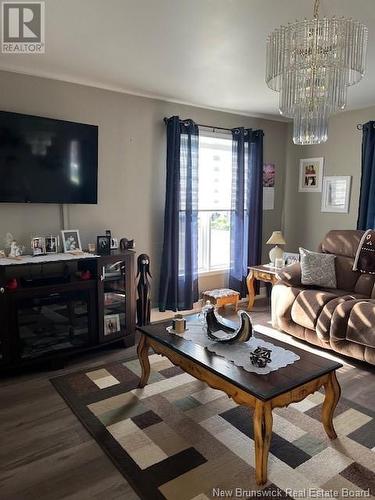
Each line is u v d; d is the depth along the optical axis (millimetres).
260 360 1990
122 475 1818
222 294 4324
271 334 3736
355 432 2168
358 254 3719
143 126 3887
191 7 2062
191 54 2760
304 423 2242
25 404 2428
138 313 3754
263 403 1704
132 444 2037
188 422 2236
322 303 3264
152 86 3568
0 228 3135
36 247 3123
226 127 4559
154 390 2607
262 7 2053
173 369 2924
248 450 1995
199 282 4621
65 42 2562
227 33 2391
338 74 2033
